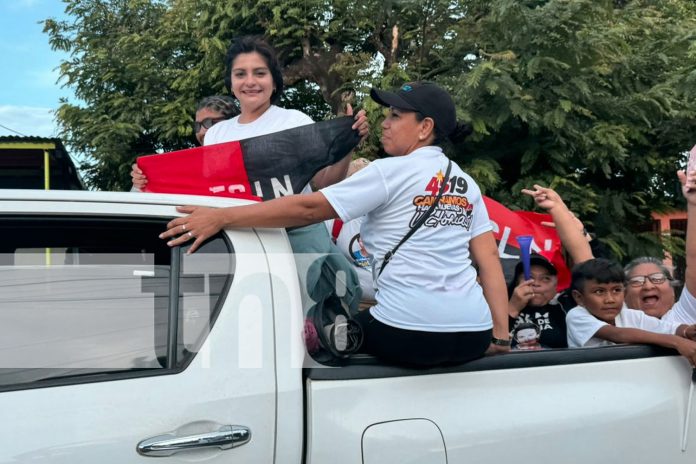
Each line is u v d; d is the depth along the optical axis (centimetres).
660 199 811
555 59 680
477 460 187
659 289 319
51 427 161
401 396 187
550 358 206
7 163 866
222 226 186
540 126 692
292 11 779
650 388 214
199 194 220
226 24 805
